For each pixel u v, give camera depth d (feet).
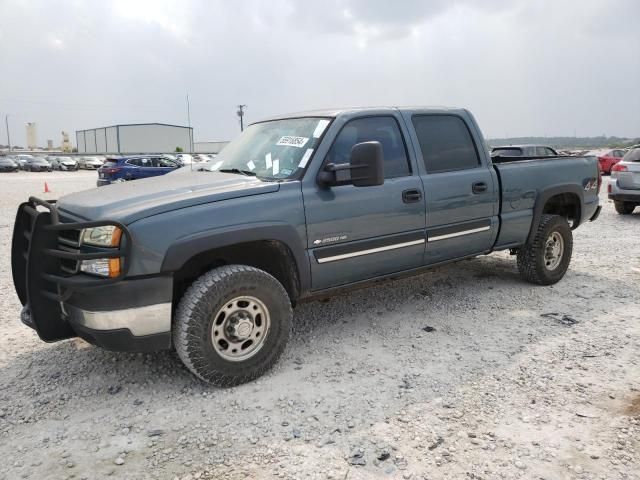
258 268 13.19
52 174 136.36
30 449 9.68
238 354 11.93
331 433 10.02
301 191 12.63
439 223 15.49
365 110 14.46
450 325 15.64
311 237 12.80
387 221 14.19
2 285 20.68
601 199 53.31
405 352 13.74
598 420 10.32
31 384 12.18
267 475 8.82
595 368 12.57
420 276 20.83
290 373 12.58
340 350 13.92
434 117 16.01
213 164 15.48
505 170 17.33
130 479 8.80
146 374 12.60
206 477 8.81
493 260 23.53
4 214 43.47
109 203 11.46
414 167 14.99
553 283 19.61
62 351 14.03
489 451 9.39
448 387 11.77
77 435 10.11
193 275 12.19
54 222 11.12
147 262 10.62
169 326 11.16
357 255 13.70
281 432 10.09
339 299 18.17
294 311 17.02
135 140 272.31
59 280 10.75
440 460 9.15
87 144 309.42
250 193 12.00
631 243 28.09
